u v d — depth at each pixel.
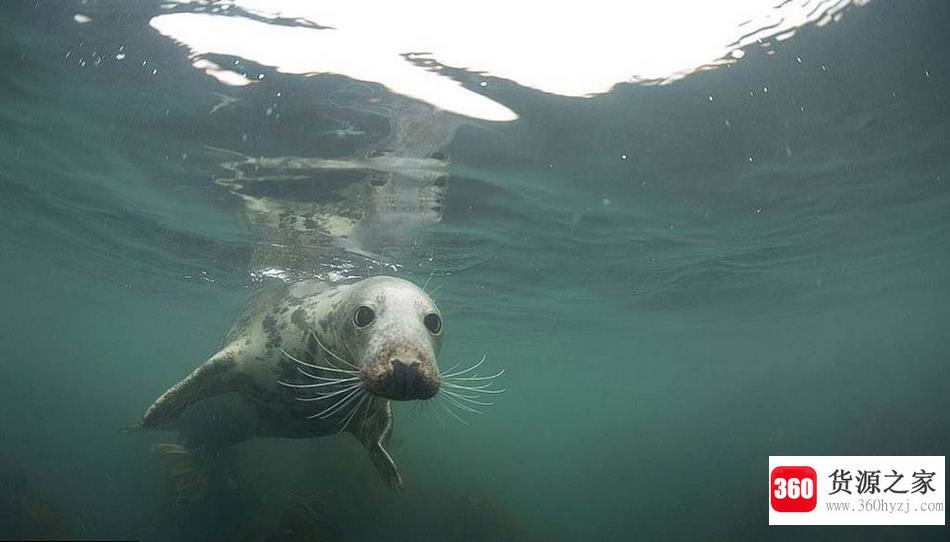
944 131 1.56
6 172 2.06
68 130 1.57
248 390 1.15
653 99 1.32
